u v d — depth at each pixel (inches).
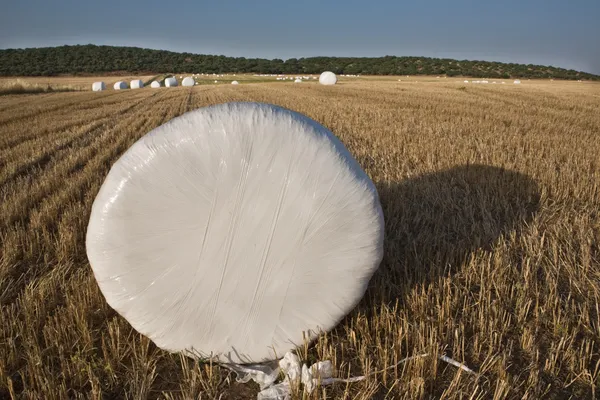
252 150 92.5
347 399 92.4
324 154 94.3
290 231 96.1
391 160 275.9
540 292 130.2
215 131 91.6
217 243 95.4
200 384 97.7
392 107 614.5
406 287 124.3
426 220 181.9
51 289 133.6
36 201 218.8
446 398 91.0
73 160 296.8
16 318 117.2
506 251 152.4
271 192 94.3
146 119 542.0
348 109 587.5
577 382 97.1
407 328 105.0
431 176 243.8
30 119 549.0
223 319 99.5
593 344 107.4
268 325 100.7
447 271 142.5
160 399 95.2
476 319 115.0
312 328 102.7
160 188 92.7
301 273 98.3
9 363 103.7
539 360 103.6
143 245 94.7
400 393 92.0
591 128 431.8
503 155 274.1
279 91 1015.0
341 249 98.3
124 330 114.2
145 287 96.7
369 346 106.1
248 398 96.0
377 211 99.3
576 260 150.4
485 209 187.8
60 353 102.9
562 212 189.5
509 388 90.5
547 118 493.0
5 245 163.2
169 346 101.8
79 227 181.9
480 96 815.1
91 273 141.6
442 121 460.8
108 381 99.0
